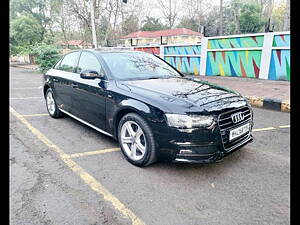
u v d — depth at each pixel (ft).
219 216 7.93
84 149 12.86
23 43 90.02
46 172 10.52
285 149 12.97
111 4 79.20
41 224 7.52
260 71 31.96
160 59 16.14
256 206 8.41
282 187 9.49
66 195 8.93
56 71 17.60
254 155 12.24
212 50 36.94
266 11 128.26
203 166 11.06
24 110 20.93
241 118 10.63
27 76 50.16
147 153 10.39
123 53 14.76
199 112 9.45
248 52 32.86
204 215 7.97
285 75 29.55
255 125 17.15
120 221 7.68
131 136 11.15
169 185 9.59
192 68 40.73
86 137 14.52
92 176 10.22
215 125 9.52
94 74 12.71
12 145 13.32
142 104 10.37
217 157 9.74
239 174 10.43
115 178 10.06
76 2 74.08
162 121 9.72
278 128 16.46
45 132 15.34
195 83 12.67
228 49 34.88
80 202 8.55
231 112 10.16
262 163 11.41
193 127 9.36
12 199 8.65
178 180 9.93
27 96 27.30
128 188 9.38
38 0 117.91
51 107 18.53
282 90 25.90
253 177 10.20
